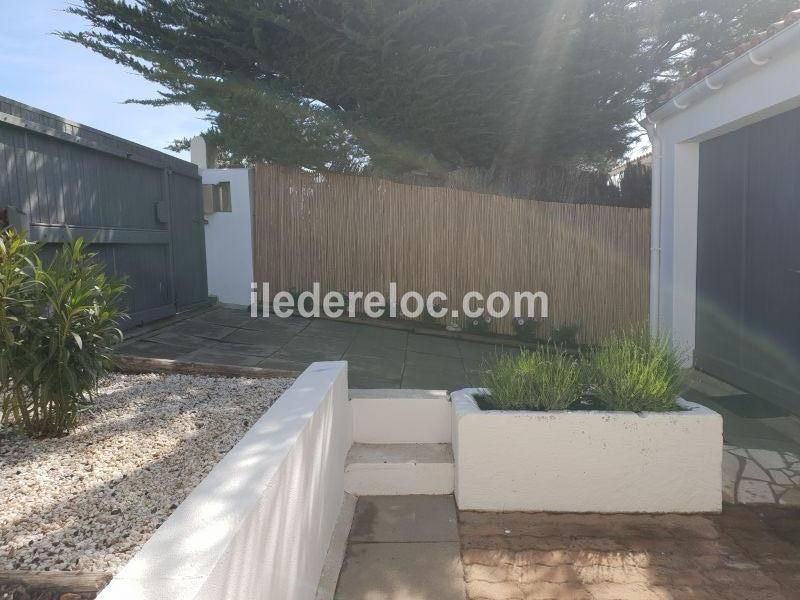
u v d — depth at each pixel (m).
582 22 8.42
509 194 8.27
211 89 10.25
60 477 2.60
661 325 6.92
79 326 2.98
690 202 6.57
